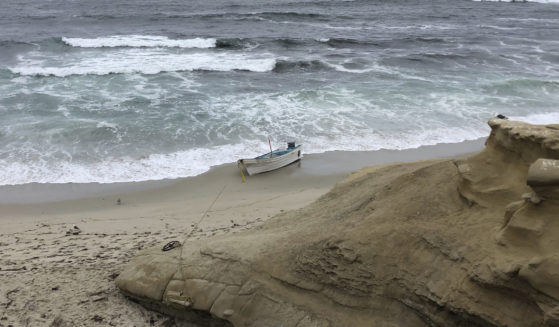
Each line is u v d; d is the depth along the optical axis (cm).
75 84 2195
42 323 614
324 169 1485
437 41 3378
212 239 742
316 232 614
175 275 631
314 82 2312
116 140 1617
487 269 439
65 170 1424
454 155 1555
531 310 413
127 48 2970
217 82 2291
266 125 1773
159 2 5784
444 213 541
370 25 4144
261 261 591
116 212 1192
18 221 1128
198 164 1495
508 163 514
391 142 1664
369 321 501
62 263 805
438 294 466
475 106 1992
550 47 3186
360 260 525
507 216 459
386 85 2269
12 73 2320
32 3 5566
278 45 3145
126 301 668
